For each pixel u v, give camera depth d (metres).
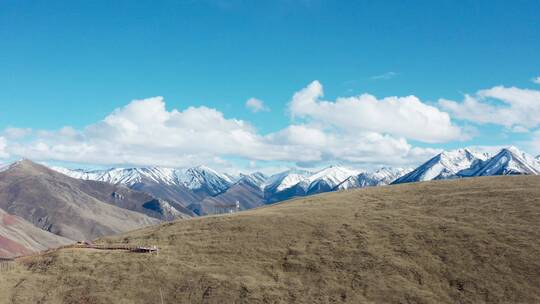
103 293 66.12
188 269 70.44
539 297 56.84
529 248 65.81
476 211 81.44
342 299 60.47
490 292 58.66
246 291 63.56
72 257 78.38
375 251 70.38
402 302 58.81
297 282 65.00
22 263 79.50
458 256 66.44
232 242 78.81
